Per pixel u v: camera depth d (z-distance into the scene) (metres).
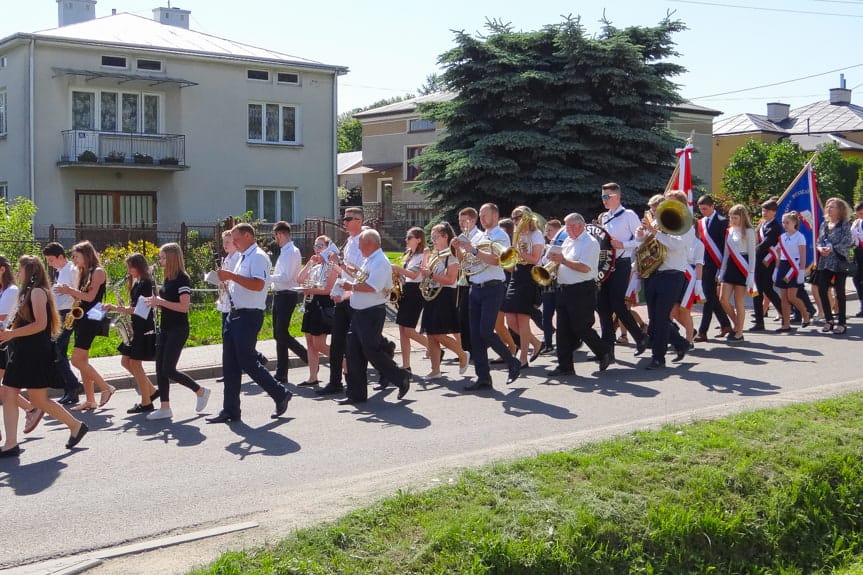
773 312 17.19
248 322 9.02
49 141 30.19
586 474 6.25
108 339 14.64
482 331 10.24
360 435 8.34
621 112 25.50
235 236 9.02
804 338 13.75
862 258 16.16
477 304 10.27
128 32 33.12
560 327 10.91
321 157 35.66
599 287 11.41
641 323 13.10
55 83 30.20
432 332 11.01
